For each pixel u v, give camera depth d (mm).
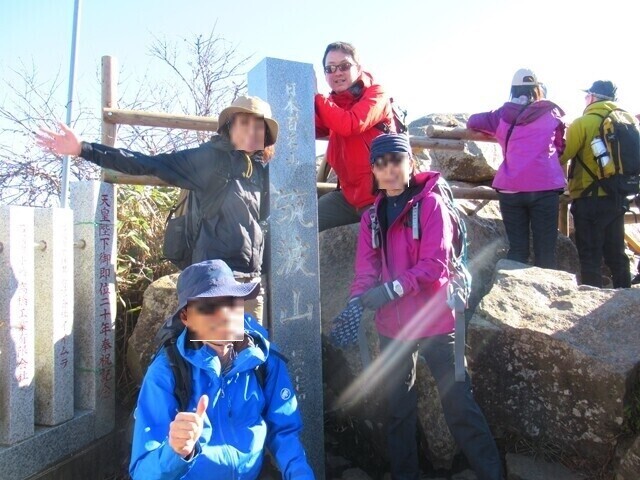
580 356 3125
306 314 3516
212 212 3055
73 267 3516
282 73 3492
